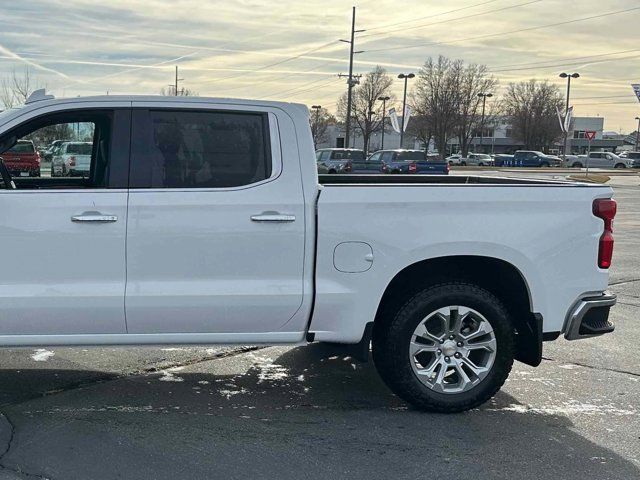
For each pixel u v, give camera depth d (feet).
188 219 13.53
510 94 307.37
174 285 13.64
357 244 13.96
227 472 11.85
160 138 13.80
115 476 11.55
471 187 14.26
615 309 25.46
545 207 14.48
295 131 14.17
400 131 204.23
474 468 12.26
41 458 12.16
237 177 13.93
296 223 13.80
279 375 17.40
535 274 14.46
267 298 13.80
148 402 15.21
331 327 14.25
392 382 14.55
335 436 13.52
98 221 13.32
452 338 14.60
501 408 15.30
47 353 18.79
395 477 11.83
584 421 14.62
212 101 14.02
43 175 15.19
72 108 13.82
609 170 197.57
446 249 14.14
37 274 13.34
